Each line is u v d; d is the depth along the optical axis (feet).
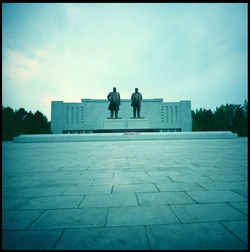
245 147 40.32
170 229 6.85
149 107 200.64
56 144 58.44
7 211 8.62
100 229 6.91
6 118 135.13
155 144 52.24
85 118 196.65
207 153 30.14
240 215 7.89
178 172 16.39
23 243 6.06
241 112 202.28
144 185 12.51
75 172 17.16
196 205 9.02
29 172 17.39
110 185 12.66
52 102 196.13
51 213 8.36
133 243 6.00
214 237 6.27
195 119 262.26
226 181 13.25
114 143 58.29
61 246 5.89
